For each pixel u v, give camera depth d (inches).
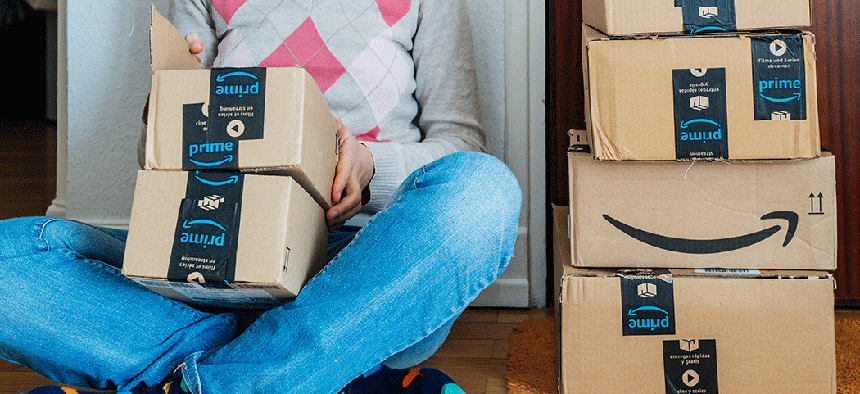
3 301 26.0
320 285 24.6
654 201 34.6
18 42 204.4
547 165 55.1
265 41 40.9
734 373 34.0
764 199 33.8
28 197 101.3
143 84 58.0
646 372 34.6
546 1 54.5
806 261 33.7
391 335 24.6
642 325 34.5
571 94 53.7
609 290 34.7
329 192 28.2
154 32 25.0
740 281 33.8
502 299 55.9
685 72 32.7
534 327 49.8
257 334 24.5
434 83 43.3
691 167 34.2
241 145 23.4
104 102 58.2
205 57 43.8
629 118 33.2
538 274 55.7
